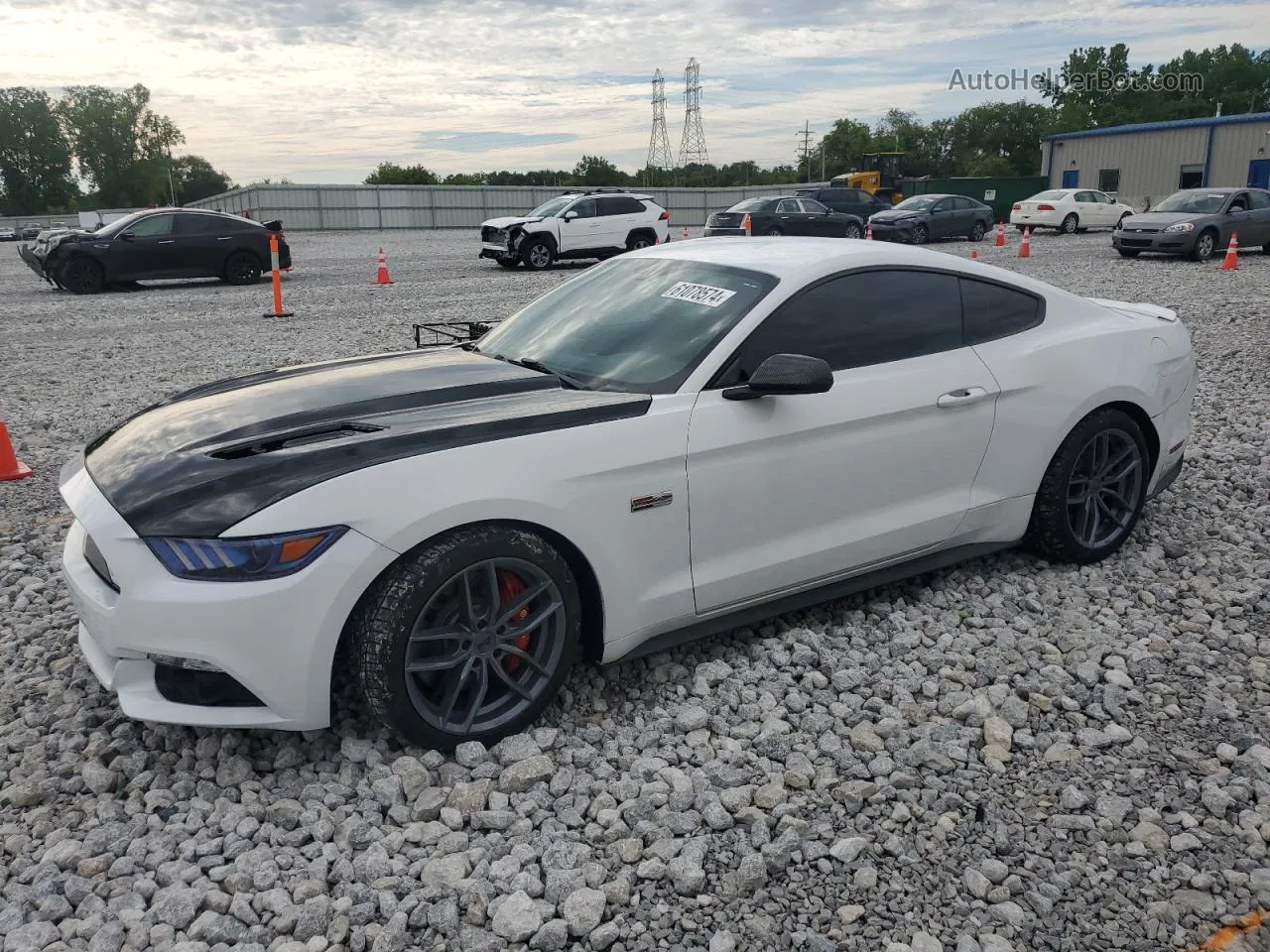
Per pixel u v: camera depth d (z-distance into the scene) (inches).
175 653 109.7
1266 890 99.9
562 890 99.8
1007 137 3779.5
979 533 165.3
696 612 138.4
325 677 112.9
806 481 142.3
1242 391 320.5
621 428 127.4
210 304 609.6
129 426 140.6
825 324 147.1
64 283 690.2
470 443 119.3
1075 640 152.3
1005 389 159.8
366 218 1961.1
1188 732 128.3
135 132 4503.0
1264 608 161.3
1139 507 181.9
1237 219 800.9
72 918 97.9
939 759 121.0
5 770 122.6
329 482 111.7
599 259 907.4
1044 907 98.1
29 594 173.8
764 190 2033.7
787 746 123.9
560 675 127.4
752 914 97.9
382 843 107.7
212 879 102.6
